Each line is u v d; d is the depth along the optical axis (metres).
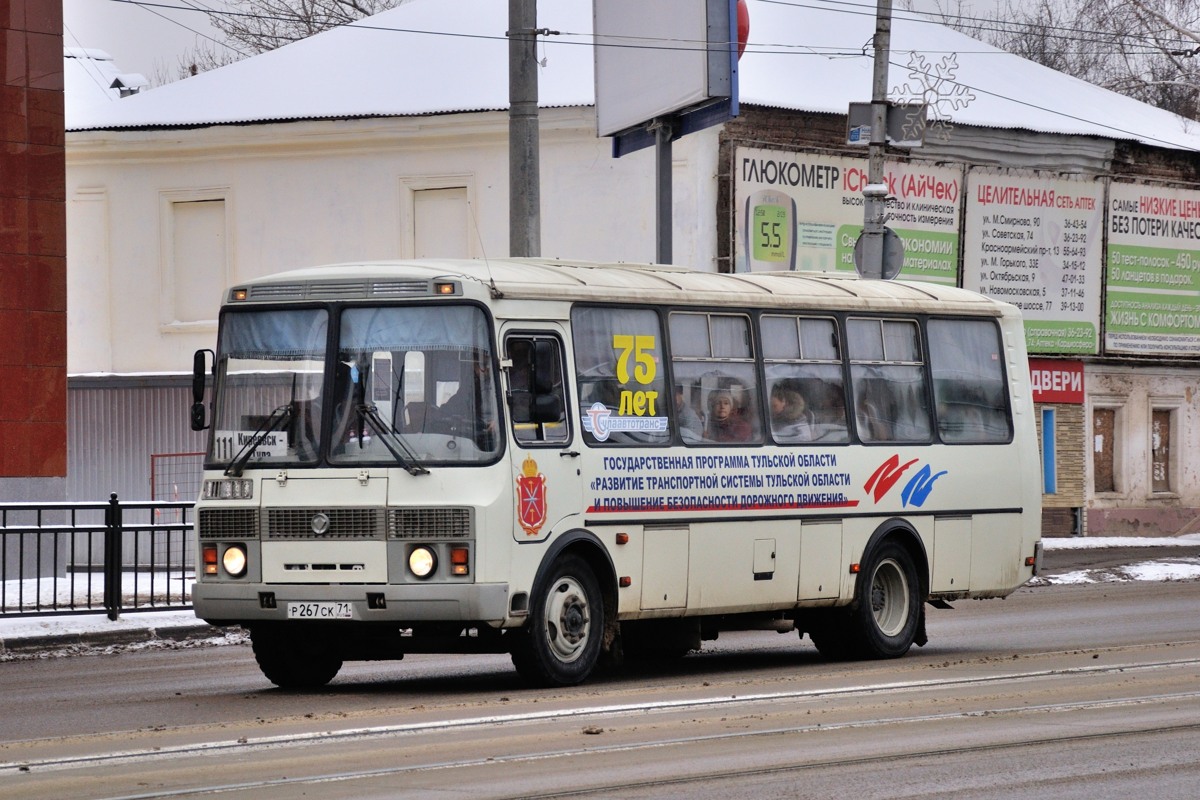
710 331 21.31
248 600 18.77
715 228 42.66
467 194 43.62
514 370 18.75
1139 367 52.72
